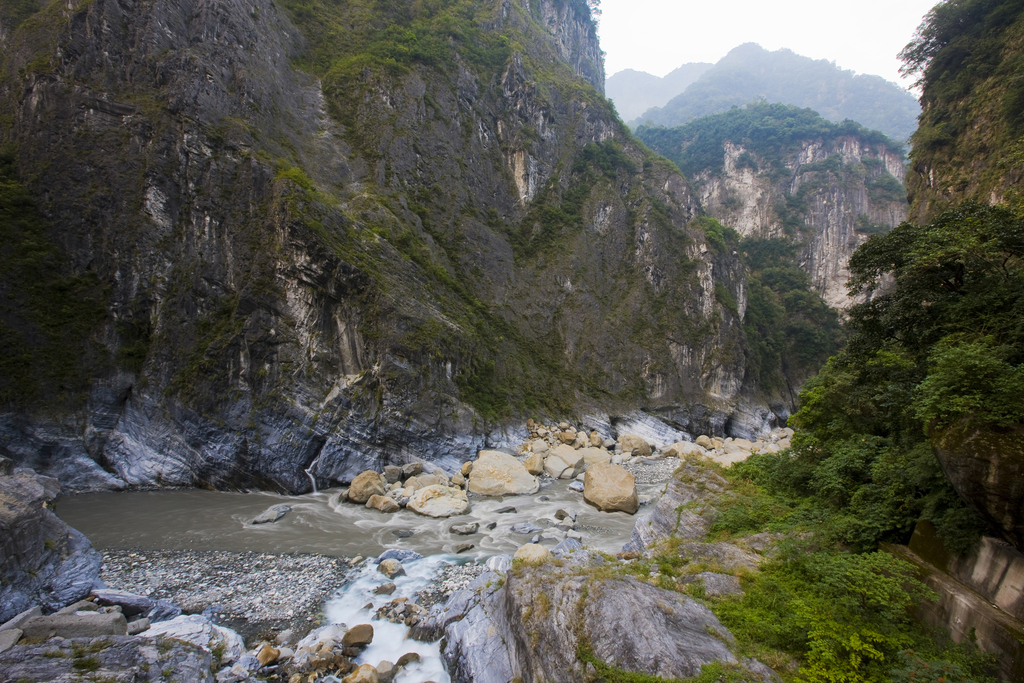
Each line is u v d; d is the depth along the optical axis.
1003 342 10.33
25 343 22.28
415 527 18.31
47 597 12.00
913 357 13.96
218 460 22.03
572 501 22.09
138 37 27.81
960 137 27.67
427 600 12.98
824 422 15.69
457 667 9.91
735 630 8.24
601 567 10.02
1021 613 6.88
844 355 17.34
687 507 14.55
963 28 29.34
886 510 10.30
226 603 12.66
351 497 20.95
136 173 25.75
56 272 24.05
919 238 13.33
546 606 8.93
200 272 24.88
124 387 23.59
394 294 26.86
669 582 9.84
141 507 19.58
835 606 8.25
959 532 8.45
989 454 7.53
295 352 23.83
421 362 26.20
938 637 7.65
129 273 24.72
